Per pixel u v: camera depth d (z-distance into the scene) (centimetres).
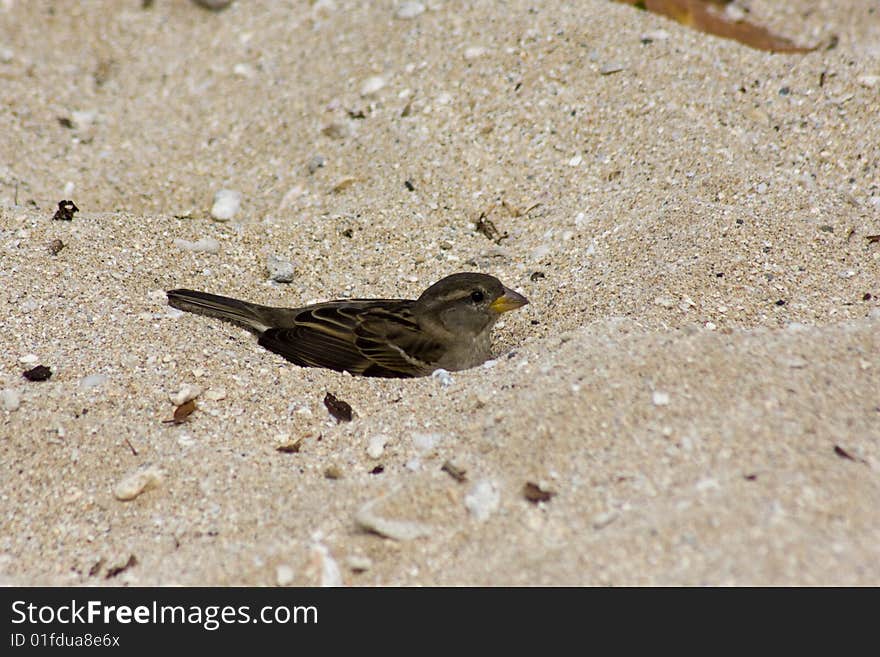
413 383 1039
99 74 1742
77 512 902
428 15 1669
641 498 826
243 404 1013
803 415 880
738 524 779
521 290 1241
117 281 1203
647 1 1688
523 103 1494
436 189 1409
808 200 1291
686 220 1262
